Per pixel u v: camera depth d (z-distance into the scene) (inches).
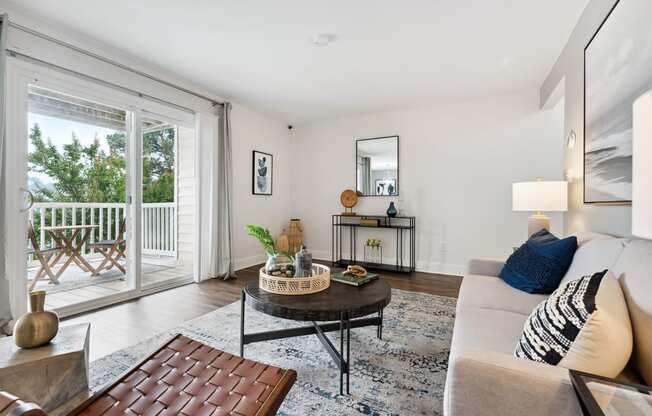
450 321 95.0
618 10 63.2
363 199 185.9
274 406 37.5
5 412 21.3
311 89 144.6
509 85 138.6
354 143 189.0
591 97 77.0
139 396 38.9
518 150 147.0
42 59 91.8
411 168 171.8
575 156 91.2
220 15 87.9
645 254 40.6
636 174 25.3
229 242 151.7
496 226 152.3
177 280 137.6
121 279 130.9
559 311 36.5
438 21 90.4
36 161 96.0
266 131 188.1
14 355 47.6
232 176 155.9
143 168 131.9
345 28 94.3
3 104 80.9
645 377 33.8
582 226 85.4
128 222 119.4
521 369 32.0
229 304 111.2
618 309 34.4
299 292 68.4
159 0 81.1
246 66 120.0
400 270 163.0
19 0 80.7
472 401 33.4
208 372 43.4
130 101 116.3
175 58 113.5
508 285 78.6
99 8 84.2
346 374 61.2
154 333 86.2
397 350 76.2
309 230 204.7
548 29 93.7
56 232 105.7
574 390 29.5
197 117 143.0
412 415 53.1
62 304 101.0
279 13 87.0
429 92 147.3
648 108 24.0
